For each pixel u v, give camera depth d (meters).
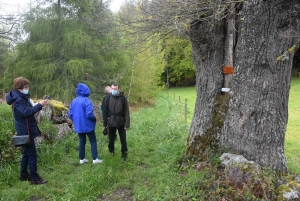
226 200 3.14
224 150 3.88
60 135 6.21
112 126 4.95
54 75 13.24
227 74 4.16
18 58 13.47
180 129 7.53
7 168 4.34
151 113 13.41
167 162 4.70
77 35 12.27
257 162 3.66
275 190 3.23
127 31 4.72
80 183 3.87
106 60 14.88
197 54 4.33
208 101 4.31
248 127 3.68
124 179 4.25
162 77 30.33
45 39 13.02
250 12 3.43
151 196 3.58
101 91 14.71
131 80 17.14
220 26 3.95
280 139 3.69
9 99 3.87
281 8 3.26
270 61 3.45
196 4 3.44
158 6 3.97
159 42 5.00
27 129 3.94
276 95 3.58
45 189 3.91
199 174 3.65
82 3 12.86
